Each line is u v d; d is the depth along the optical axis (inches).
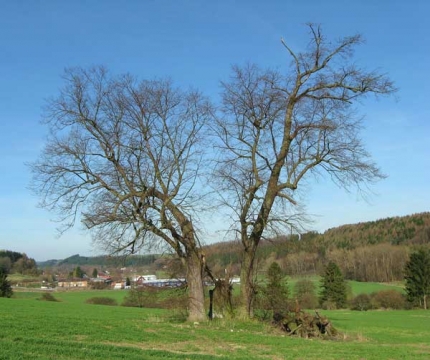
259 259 1128.2
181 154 1035.9
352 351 815.1
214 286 1095.6
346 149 1047.0
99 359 502.3
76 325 822.5
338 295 3125.0
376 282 3949.3
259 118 1076.5
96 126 1005.8
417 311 3029.0
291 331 1008.9
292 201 1038.4
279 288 1147.9
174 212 1027.9
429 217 4500.5
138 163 994.7
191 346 738.8
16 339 584.4
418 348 978.7
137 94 1007.6
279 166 1071.6
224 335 865.5
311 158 1059.3
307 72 1051.9
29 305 1675.7
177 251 1044.5
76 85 1007.6
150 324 953.5
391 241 4328.3
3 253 4414.4
